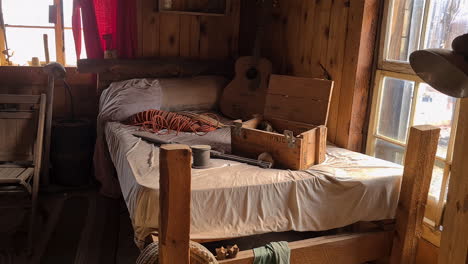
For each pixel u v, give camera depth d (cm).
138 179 215
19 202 299
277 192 225
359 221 269
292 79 294
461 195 207
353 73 295
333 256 239
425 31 255
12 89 393
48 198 376
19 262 279
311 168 251
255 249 220
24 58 412
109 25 399
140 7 402
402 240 246
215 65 427
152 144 288
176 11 400
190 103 386
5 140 333
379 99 292
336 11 309
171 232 188
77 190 393
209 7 416
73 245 302
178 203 185
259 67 381
